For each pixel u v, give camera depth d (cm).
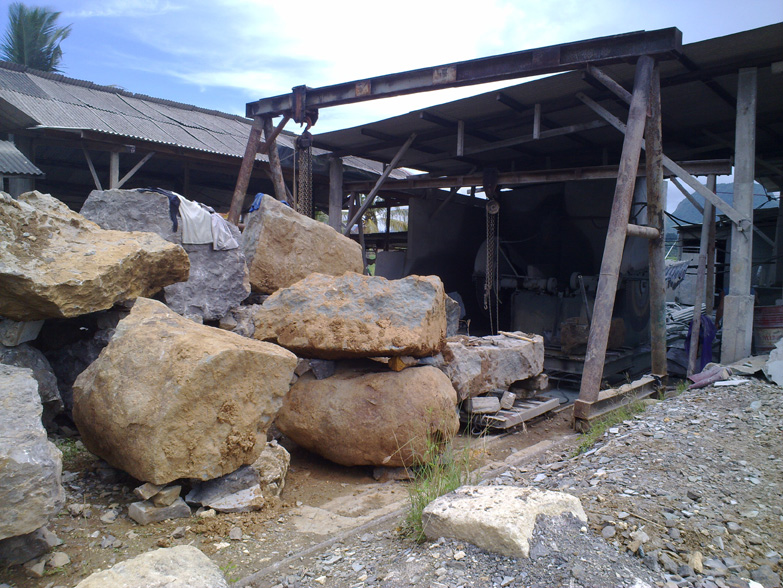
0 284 444
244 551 362
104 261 498
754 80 834
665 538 324
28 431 327
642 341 1220
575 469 462
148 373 399
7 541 318
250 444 424
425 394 523
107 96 1485
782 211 1356
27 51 2839
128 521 387
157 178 1653
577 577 275
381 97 947
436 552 310
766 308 902
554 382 1073
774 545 327
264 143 1067
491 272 1213
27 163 1063
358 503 457
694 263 1825
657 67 795
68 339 562
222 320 661
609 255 708
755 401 634
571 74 881
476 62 854
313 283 551
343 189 1474
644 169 1092
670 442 509
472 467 526
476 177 1224
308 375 562
